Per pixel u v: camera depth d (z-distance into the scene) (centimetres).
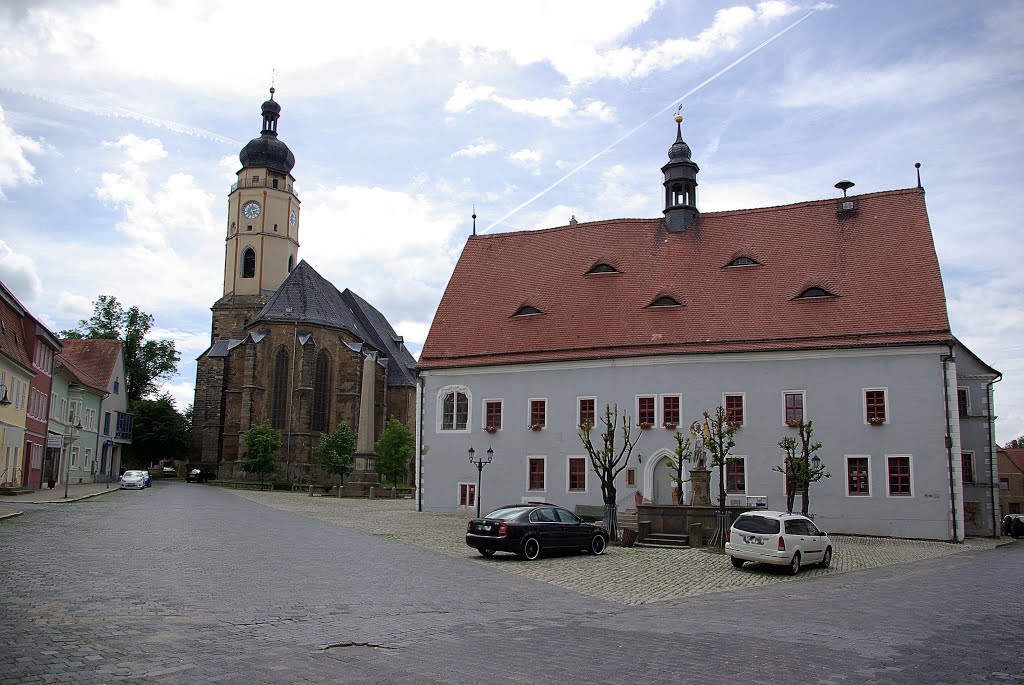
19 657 954
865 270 3912
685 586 1894
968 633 1291
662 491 3953
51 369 5750
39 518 2975
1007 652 1151
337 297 9738
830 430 3647
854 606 1580
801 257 4103
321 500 5588
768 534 2189
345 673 927
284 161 10294
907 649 1160
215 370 9281
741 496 3719
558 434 4156
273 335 8488
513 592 1680
